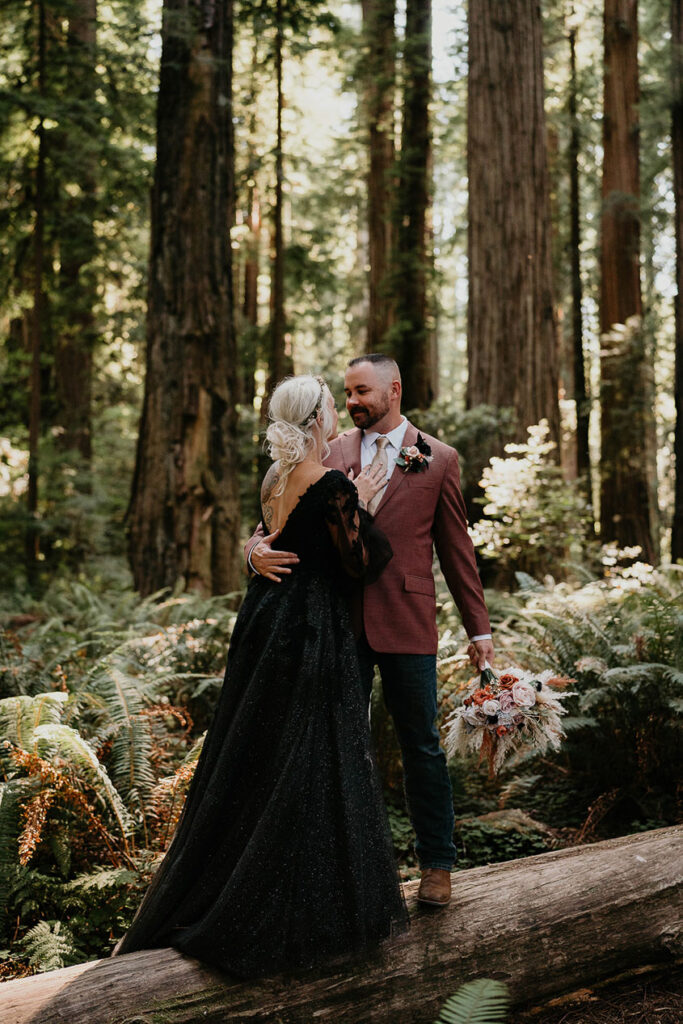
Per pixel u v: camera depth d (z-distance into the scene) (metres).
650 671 4.94
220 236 9.92
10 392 15.66
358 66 15.52
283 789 2.69
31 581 12.46
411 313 15.01
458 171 25.52
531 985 3.03
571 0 16.86
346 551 2.86
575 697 5.19
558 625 5.52
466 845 4.62
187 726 5.80
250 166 17.00
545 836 4.79
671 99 11.67
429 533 3.07
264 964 2.63
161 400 9.66
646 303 21.91
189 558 9.39
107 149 13.50
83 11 13.45
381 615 2.96
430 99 15.27
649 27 19.33
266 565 2.95
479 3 11.36
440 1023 2.45
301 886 2.66
